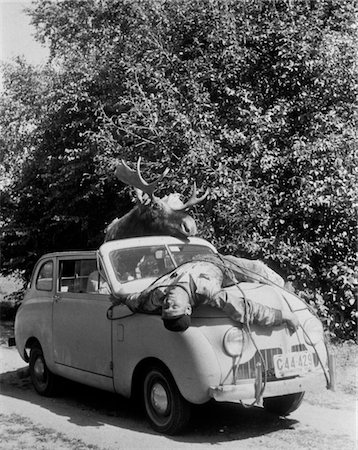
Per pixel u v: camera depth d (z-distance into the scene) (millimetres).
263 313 5262
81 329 6375
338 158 10406
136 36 12500
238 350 5145
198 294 5156
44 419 6188
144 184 7074
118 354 5824
